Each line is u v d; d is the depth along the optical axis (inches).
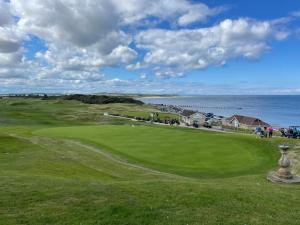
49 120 4136.3
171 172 1211.2
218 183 814.5
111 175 1077.8
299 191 718.5
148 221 486.6
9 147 1427.2
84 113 5123.0
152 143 1755.7
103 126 2817.4
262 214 537.3
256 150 1509.6
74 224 470.9
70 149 1582.2
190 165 1298.0
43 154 1293.1
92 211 515.2
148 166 1301.7
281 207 580.4
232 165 1285.7
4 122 3688.5
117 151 1578.5
